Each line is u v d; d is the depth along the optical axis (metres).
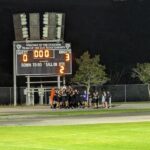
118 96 92.00
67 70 74.50
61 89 69.75
